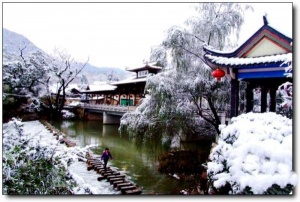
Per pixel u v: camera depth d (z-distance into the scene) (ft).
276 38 23.61
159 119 36.99
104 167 36.60
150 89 36.35
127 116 40.81
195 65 37.88
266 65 24.18
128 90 107.76
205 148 42.45
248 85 32.09
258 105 46.37
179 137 40.40
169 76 37.22
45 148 12.44
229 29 36.94
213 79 36.50
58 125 99.60
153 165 41.06
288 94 16.11
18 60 110.83
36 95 114.11
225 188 13.44
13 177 11.33
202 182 29.17
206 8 38.52
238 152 11.65
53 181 12.18
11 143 11.93
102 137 72.18
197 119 39.17
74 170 37.42
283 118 14.84
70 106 129.80
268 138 12.04
